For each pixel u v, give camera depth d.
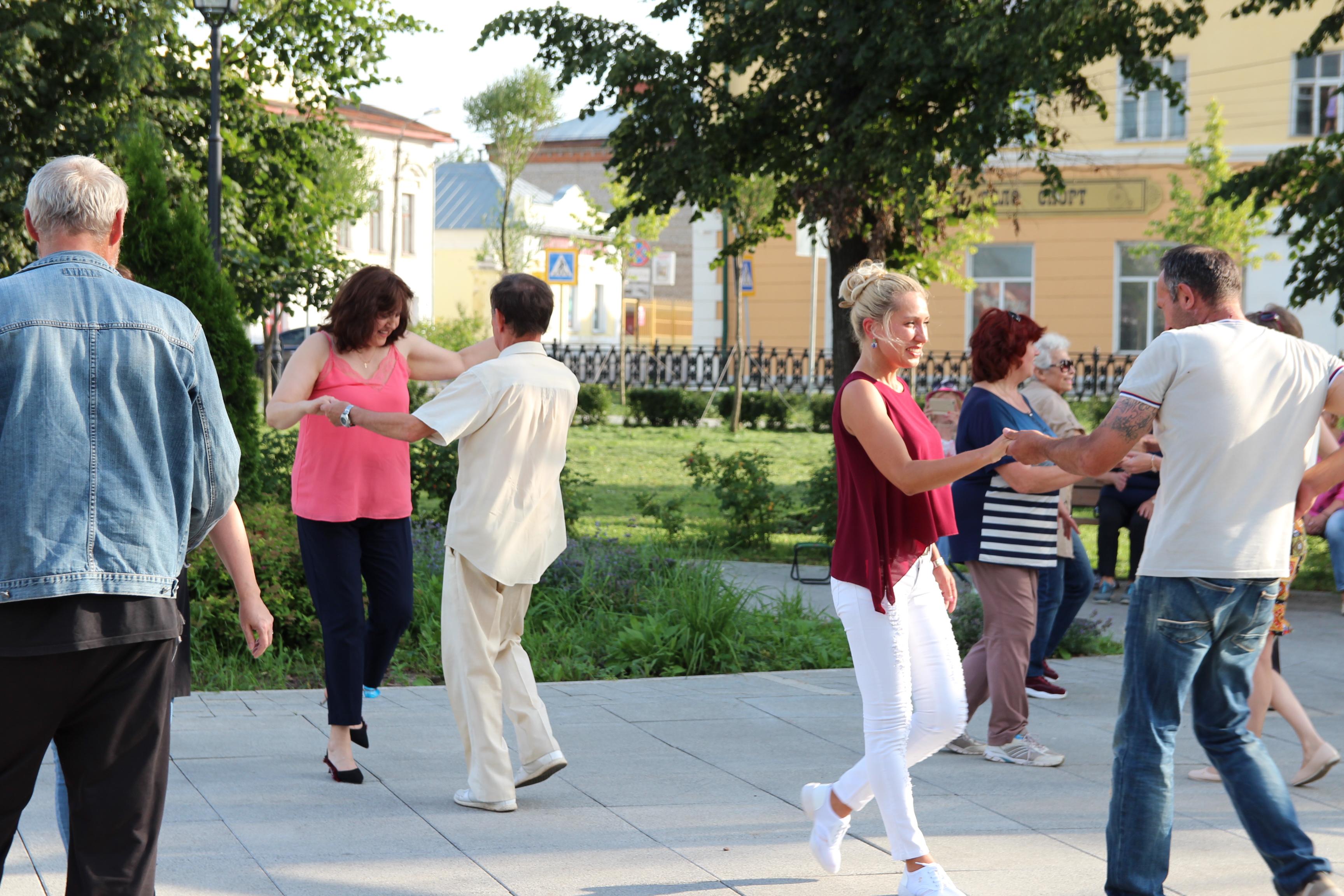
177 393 2.90
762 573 11.62
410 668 7.48
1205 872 4.16
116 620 2.76
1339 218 12.91
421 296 44.78
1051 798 5.01
